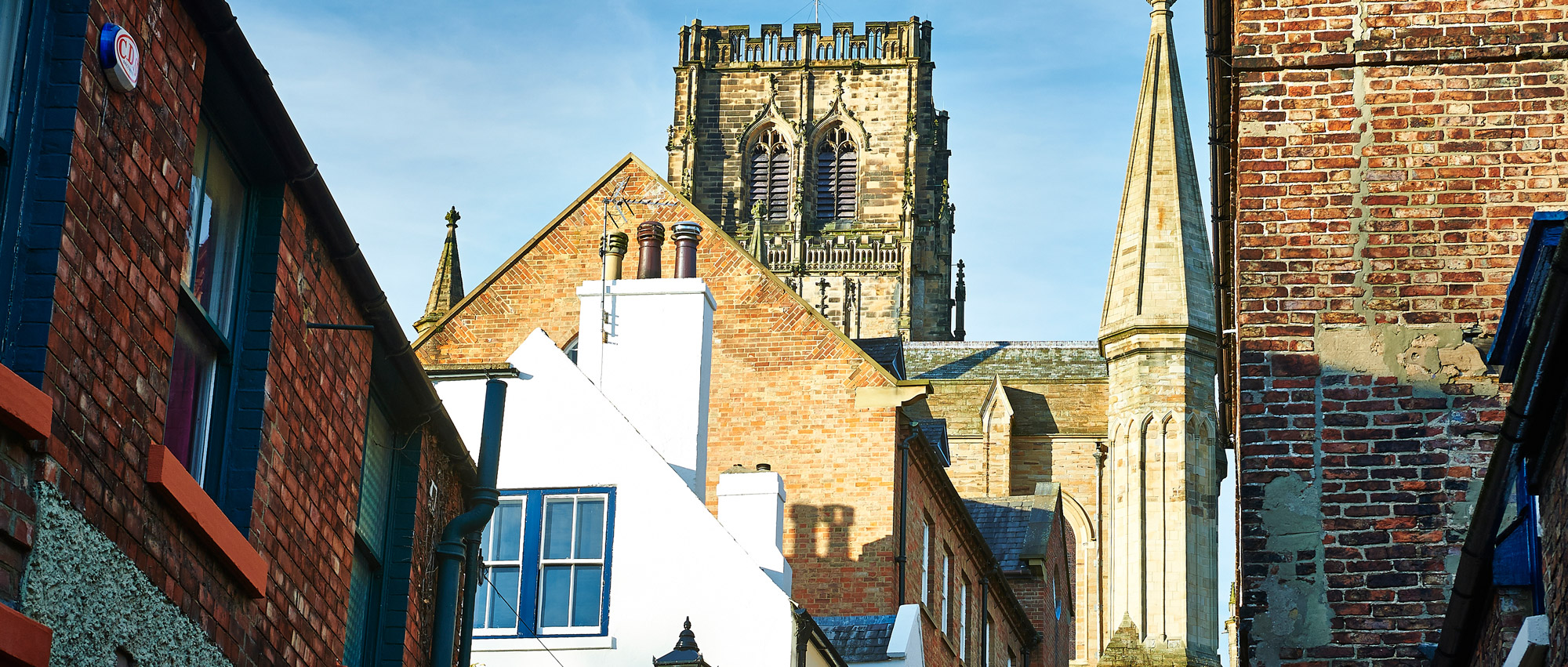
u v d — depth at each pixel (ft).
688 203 104.63
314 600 37.24
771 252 312.29
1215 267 61.26
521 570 67.82
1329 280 44.73
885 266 310.86
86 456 25.67
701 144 320.70
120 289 26.76
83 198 25.38
